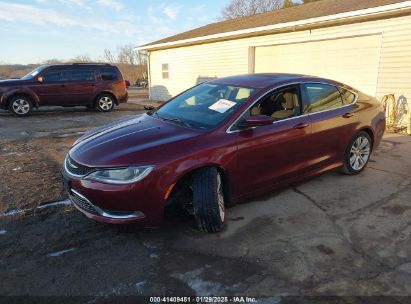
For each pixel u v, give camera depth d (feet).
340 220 12.45
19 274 9.37
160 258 10.14
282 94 13.76
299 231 11.67
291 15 41.93
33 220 12.32
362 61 31.76
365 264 9.84
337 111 15.51
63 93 39.55
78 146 12.06
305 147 14.15
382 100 29.68
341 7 36.09
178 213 12.56
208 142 11.32
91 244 10.84
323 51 35.12
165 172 10.39
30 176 17.01
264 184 13.09
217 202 11.04
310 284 9.00
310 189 15.30
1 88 36.76
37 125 32.24
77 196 11.02
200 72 53.06
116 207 10.31
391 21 28.68
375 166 18.63
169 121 13.12
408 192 14.97
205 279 9.23
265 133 12.66
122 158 10.41
